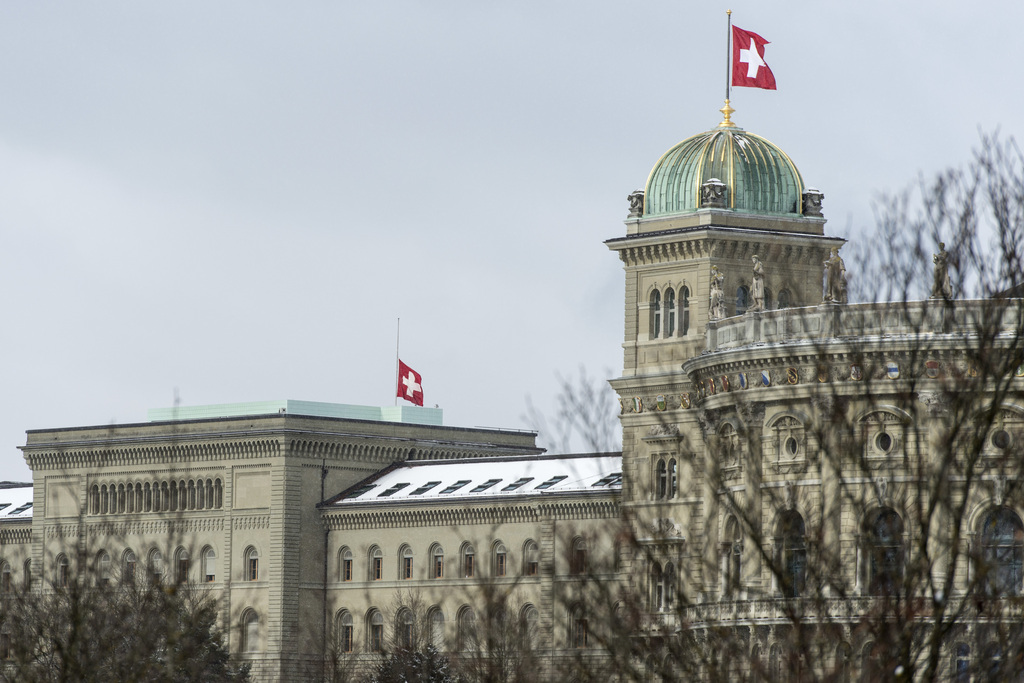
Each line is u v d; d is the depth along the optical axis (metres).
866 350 136.75
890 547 103.88
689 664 109.94
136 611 167.00
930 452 169.50
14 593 189.75
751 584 163.88
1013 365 97.62
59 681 150.50
